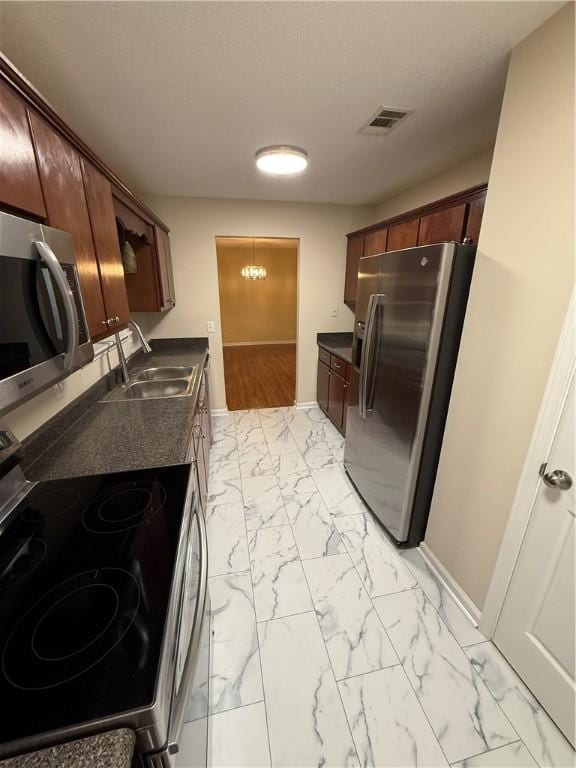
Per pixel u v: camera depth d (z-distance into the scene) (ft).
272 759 3.60
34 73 4.40
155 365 9.07
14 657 2.03
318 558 6.24
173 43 3.89
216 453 10.18
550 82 3.52
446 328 5.08
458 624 5.03
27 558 2.78
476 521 4.94
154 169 7.98
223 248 25.49
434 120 5.76
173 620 2.33
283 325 28.22
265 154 6.78
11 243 2.39
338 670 4.42
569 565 3.63
